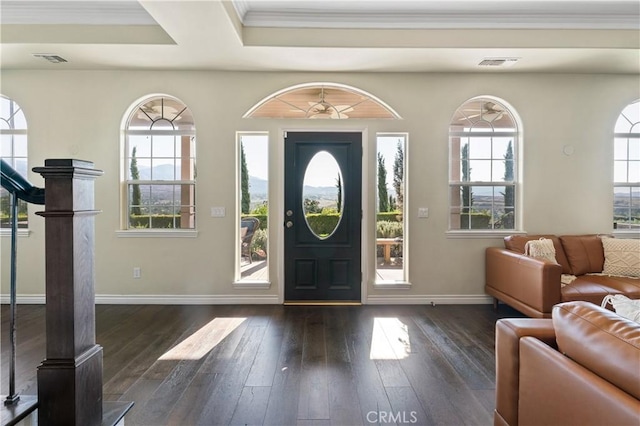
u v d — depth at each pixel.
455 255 4.05
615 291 3.05
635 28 3.31
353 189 4.05
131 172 4.10
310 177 4.07
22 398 1.40
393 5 3.19
